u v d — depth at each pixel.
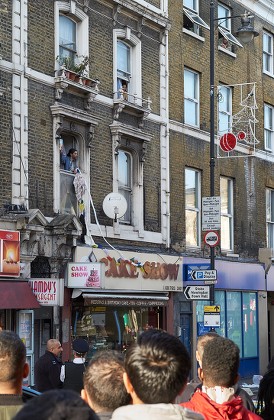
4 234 17.52
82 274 19.39
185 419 3.80
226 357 5.14
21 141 18.59
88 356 20.61
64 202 20.20
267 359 30.11
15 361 4.65
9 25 18.55
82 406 2.87
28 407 2.85
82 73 20.59
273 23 32.16
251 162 29.88
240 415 5.15
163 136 24.56
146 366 3.89
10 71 18.45
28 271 18.52
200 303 25.97
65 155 20.42
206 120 27.02
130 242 22.67
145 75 23.94
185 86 26.27
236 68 29.14
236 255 28.44
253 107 28.00
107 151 21.89
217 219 20.52
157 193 24.16
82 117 20.52
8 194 18.16
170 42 25.22
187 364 3.98
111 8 22.39
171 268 24.05
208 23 27.58
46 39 19.73
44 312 19.30
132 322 22.58
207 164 26.78
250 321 29.19
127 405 4.05
